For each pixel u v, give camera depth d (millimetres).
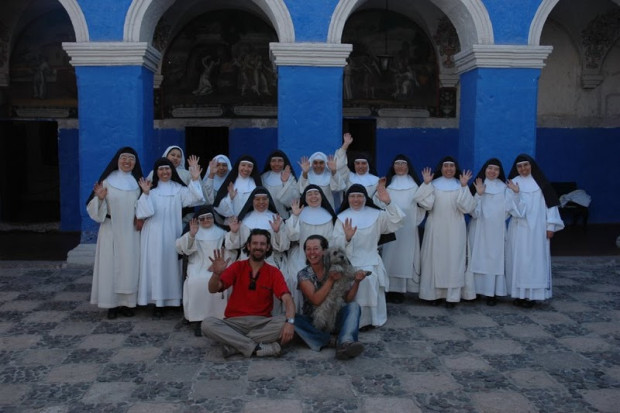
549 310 5977
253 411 3703
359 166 6516
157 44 10586
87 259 7785
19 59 10664
